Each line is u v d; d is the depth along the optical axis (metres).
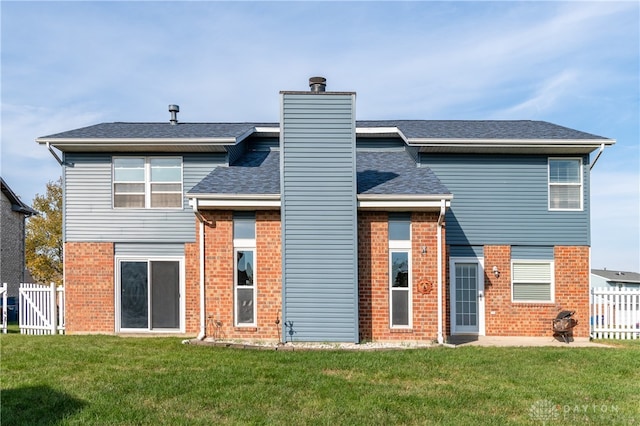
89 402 7.33
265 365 9.79
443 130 16.02
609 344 13.61
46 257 31.64
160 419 6.66
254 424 6.51
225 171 14.76
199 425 6.46
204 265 13.09
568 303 14.97
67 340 12.78
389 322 12.94
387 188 13.27
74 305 14.87
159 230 14.95
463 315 15.20
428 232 13.09
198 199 12.84
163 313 14.77
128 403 7.30
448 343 13.43
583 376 9.27
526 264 15.20
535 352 11.63
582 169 15.22
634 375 9.42
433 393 8.01
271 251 13.05
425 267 13.00
